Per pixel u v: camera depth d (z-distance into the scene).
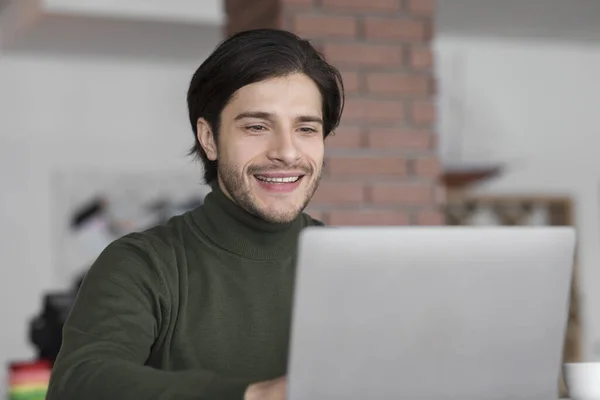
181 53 7.62
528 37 7.78
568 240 1.46
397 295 1.36
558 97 8.09
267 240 1.90
